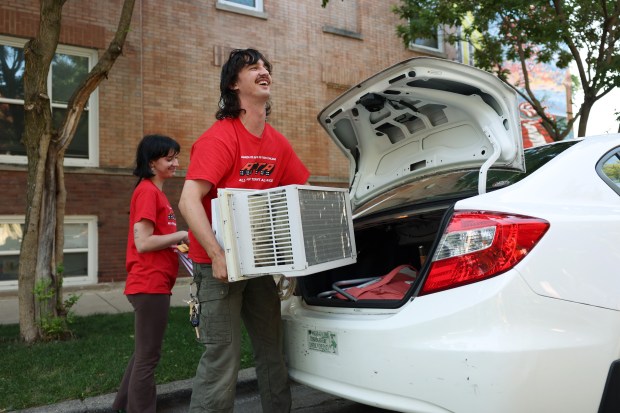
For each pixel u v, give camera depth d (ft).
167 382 12.50
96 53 27.53
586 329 6.99
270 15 32.19
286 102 32.65
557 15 23.73
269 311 9.10
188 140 29.27
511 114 9.06
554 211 7.50
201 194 8.06
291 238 7.36
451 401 6.66
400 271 9.84
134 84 27.78
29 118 15.94
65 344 15.48
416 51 38.24
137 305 10.01
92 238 26.86
